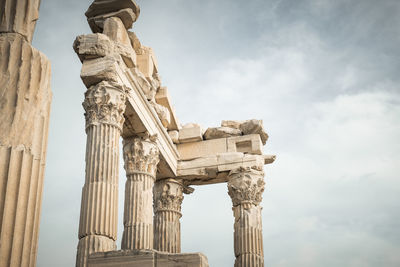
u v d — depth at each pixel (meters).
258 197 24.91
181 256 10.51
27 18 7.83
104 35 18.66
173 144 24.94
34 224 7.02
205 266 10.62
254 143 25.75
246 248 23.67
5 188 6.71
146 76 21.94
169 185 25.56
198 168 25.48
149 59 22.31
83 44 18.33
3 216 6.60
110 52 18.62
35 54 7.62
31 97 7.38
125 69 19.25
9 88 7.20
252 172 24.94
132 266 10.52
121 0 19.78
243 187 24.64
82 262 15.41
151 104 22.52
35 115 7.38
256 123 26.00
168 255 10.58
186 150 26.19
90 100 18.02
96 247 15.62
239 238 24.03
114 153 17.47
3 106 7.08
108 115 17.89
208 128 26.30
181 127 27.34
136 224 20.31
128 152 21.41
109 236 16.11
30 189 7.02
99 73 18.09
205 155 25.86
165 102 24.31
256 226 24.20
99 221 16.05
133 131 21.33
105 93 17.95
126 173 21.45
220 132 26.12
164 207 25.41
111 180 16.95
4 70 7.27
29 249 6.86
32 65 7.51
